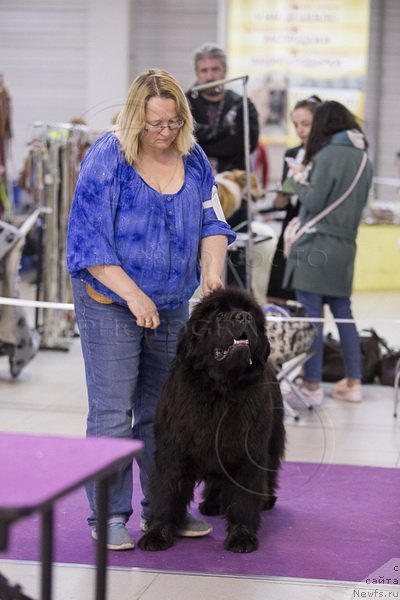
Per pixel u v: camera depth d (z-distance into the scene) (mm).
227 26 14602
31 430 6180
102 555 2424
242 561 3938
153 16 16891
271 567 3875
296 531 4367
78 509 4605
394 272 12984
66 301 9211
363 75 14523
